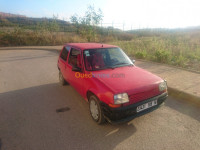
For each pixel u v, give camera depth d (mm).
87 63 3537
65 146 2551
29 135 2834
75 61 4023
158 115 3426
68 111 3707
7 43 19297
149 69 6660
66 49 4949
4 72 7383
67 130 2973
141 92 2797
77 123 3201
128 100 2672
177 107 3762
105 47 4059
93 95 3113
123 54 4219
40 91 4984
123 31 27000
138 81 3002
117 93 2602
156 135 2785
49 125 3139
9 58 11219
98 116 3025
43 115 3533
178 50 10000
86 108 3854
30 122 3256
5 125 3154
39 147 2529
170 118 3303
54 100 4320
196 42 12961
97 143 2615
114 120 2676
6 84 5684
